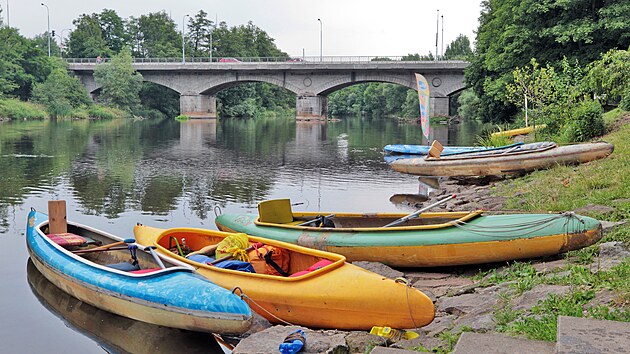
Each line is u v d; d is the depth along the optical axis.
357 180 21.30
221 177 21.73
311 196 17.92
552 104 23.78
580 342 4.31
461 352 4.73
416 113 87.38
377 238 9.45
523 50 29.98
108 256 9.88
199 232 9.91
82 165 24.55
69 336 7.82
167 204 16.38
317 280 7.44
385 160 27.80
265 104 104.69
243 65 69.62
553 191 12.56
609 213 9.77
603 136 19.59
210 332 7.26
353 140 40.75
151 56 102.25
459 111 76.94
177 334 7.82
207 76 73.81
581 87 24.45
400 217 10.75
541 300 6.15
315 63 66.19
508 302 6.46
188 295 7.22
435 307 7.38
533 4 28.95
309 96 69.31
